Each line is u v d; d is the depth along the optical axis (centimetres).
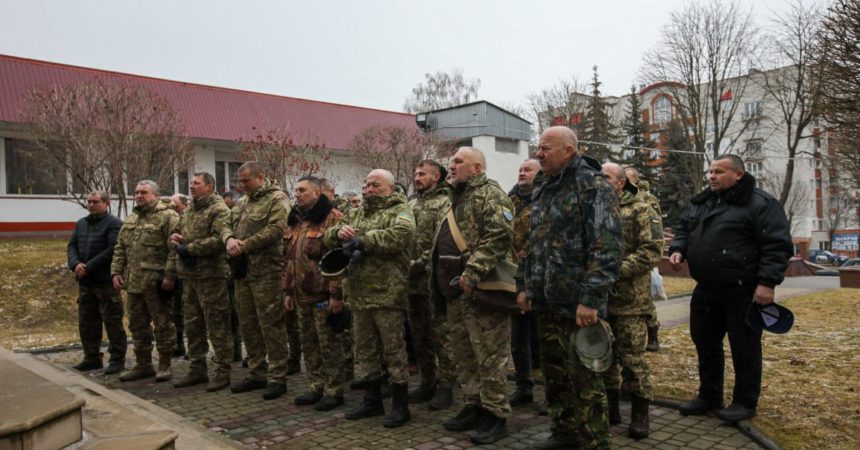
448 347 477
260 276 521
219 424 444
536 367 578
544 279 340
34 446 254
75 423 279
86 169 1343
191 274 549
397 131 2395
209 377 614
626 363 399
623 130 3994
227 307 565
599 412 329
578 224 332
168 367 601
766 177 4088
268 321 522
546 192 348
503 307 383
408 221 431
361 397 525
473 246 411
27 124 1430
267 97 2478
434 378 512
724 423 418
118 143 1340
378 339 452
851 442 363
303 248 496
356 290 438
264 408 488
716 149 2767
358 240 416
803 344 661
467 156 419
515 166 3225
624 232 411
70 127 1311
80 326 650
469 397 423
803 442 366
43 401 279
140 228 596
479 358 392
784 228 400
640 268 396
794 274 2166
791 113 2583
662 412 447
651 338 655
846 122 940
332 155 2403
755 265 412
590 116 3953
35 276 1126
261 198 526
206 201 557
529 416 454
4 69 1741
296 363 629
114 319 641
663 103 3856
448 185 471
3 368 356
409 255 442
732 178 421
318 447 388
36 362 606
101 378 615
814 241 5069
